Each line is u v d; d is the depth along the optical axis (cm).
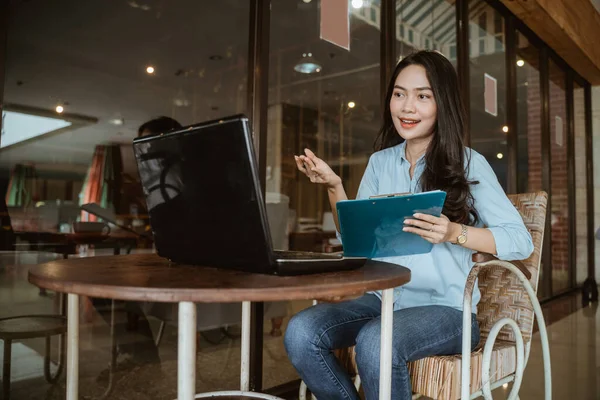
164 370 219
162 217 94
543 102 482
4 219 170
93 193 235
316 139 421
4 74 164
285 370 226
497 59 397
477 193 129
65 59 257
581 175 593
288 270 80
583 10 498
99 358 226
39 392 173
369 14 289
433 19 324
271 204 245
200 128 78
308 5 260
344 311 128
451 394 107
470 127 354
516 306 132
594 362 276
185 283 72
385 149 156
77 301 104
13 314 170
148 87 344
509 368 124
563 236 536
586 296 498
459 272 130
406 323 114
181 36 321
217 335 231
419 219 99
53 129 210
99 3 283
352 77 337
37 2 192
